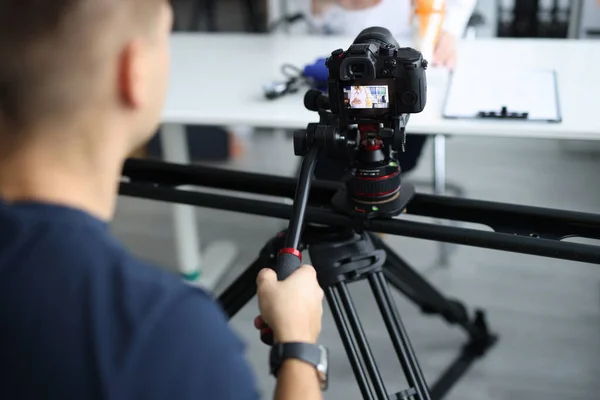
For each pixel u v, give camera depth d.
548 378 2.09
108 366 0.56
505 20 4.09
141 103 0.65
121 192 1.51
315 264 1.29
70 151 0.63
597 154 3.29
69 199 0.63
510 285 2.48
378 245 1.60
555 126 1.67
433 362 2.16
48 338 0.57
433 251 2.68
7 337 0.57
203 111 1.88
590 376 2.09
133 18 0.63
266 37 2.46
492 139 3.46
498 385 2.08
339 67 1.15
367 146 1.25
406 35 2.41
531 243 1.25
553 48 2.16
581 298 2.41
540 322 2.31
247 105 1.91
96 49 0.61
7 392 0.57
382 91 1.16
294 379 0.77
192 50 2.37
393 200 1.31
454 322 2.06
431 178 3.10
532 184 3.09
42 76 0.61
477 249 2.68
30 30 0.60
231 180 1.51
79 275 0.59
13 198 0.62
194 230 2.45
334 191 1.42
